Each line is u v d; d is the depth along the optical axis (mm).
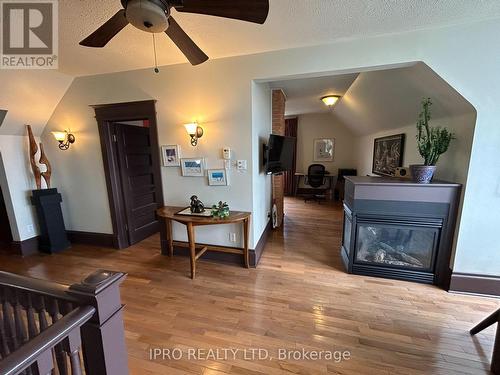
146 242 3727
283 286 2418
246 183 2701
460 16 1788
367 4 1625
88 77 2975
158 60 2539
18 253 3279
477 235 2143
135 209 3697
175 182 2941
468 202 2115
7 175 3109
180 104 2727
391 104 3193
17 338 1211
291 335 1778
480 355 1583
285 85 3668
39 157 3402
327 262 2945
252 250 2805
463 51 1920
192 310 2074
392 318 1934
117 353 1049
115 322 1031
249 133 2582
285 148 3539
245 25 1882
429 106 2482
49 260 3107
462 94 1971
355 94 3842
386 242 2648
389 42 2051
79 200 3490
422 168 2273
